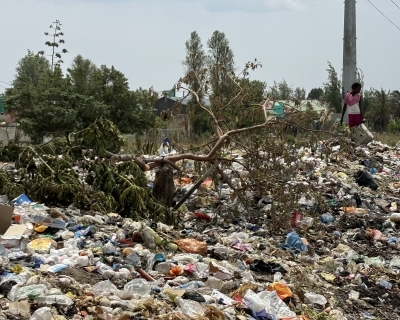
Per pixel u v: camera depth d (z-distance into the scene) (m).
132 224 6.98
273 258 7.04
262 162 9.08
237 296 5.37
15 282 4.61
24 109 22.38
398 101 33.53
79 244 5.99
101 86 23.25
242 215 9.09
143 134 23.61
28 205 7.09
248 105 9.88
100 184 8.05
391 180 13.06
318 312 5.71
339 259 7.57
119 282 5.20
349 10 19.53
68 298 4.43
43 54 34.09
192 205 9.32
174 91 10.26
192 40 21.38
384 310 6.25
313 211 9.52
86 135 8.43
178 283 5.41
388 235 9.02
